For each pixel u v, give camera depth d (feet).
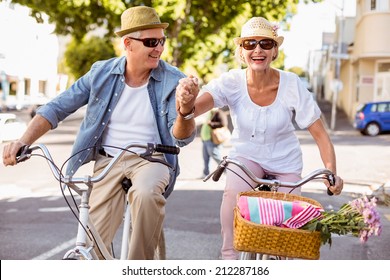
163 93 23.26
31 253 37.60
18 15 148.77
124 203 23.99
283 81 23.91
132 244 21.58
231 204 23.71
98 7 147.54
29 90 185.47
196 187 69.15
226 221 23.70
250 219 18.93
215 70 165.58
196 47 154.10
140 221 21.49
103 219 23.71
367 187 70.08
